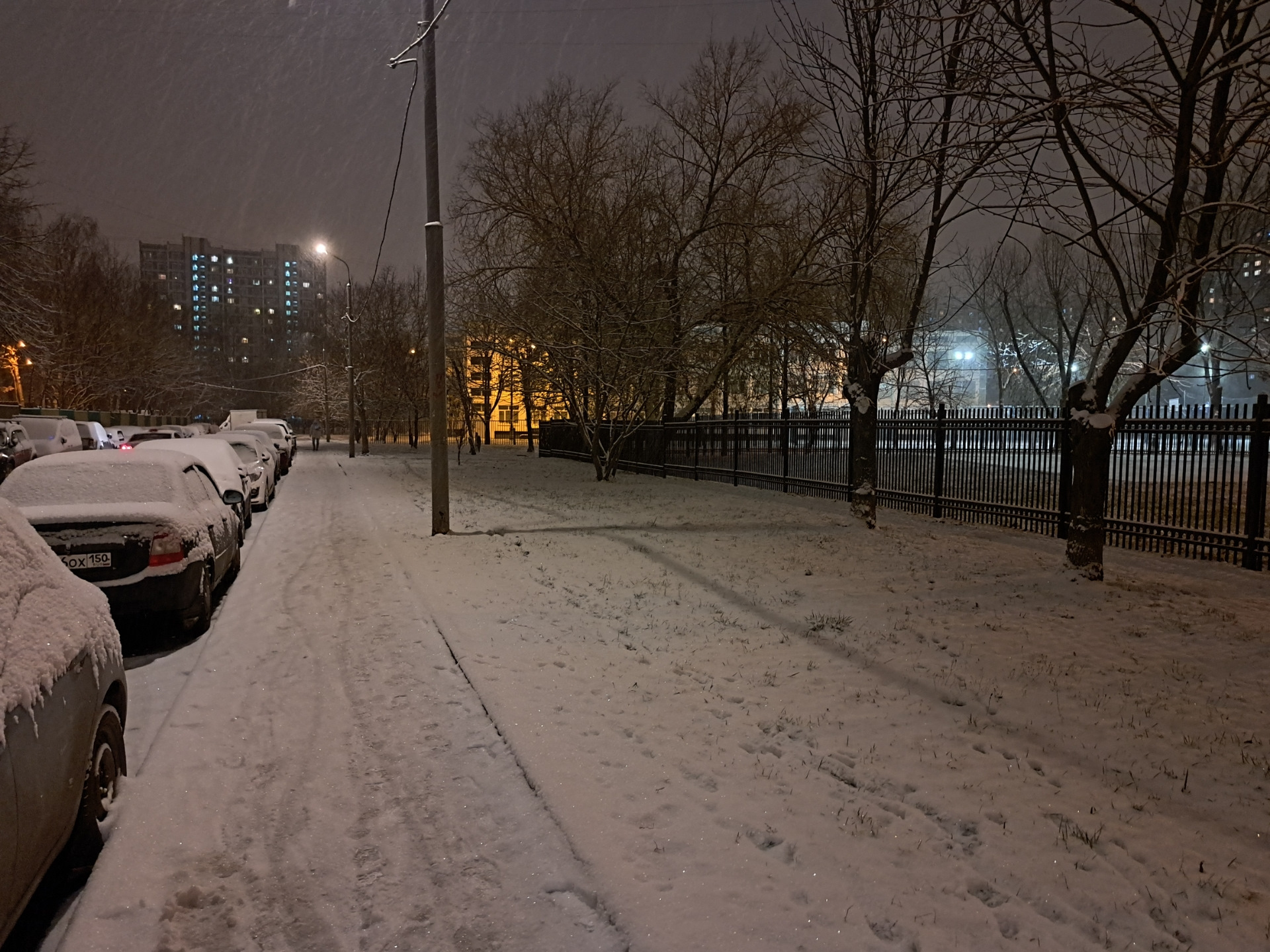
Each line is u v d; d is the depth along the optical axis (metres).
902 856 3.43
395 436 63.88
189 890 3.21
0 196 26.48
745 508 15.75
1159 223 7.98
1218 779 4.13
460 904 3.16
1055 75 7.65
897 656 6.23
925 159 8.84
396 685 5.71
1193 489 10.55
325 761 4.47
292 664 6.22
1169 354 8.19
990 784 4.10
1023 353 38.38
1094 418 8.80
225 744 4.71
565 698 5.34
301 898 3.21
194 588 6.86
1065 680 5.64
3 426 20.00
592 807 3.83
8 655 2.82
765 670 5.95
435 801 4.01
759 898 3.11
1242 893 3.13
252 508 16.14
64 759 3.05
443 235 12.25
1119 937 2.89
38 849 2.77
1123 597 8.07
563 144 21.30
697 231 22.11
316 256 38.50
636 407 26.05
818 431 17.88
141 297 61.09
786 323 20.50
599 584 8.88
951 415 14.81
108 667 3.76
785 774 4.22
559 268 20.06
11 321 28.03
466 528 13.21
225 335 136.25
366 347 51.75
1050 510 12.07
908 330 12.38
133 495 7.11
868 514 13.10
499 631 7.00
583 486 21.00
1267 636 6.64
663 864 3.35
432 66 12.04
